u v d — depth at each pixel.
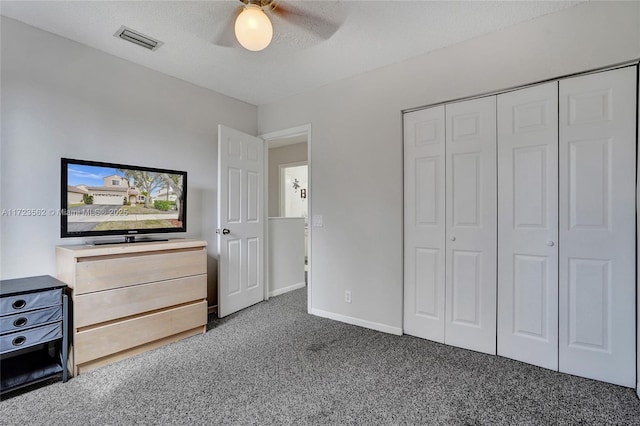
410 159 2.69
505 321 2.26
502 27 2.20
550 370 2.08
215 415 1.62
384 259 2.78
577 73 1.99
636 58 1.81
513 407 1.69
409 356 2.29
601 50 1.90
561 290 2.06
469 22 2.13
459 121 2.45
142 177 2.55
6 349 1.72
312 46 2.43
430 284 2.59
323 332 2.76
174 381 1.94
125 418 1.59
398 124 2.70
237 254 3.33
